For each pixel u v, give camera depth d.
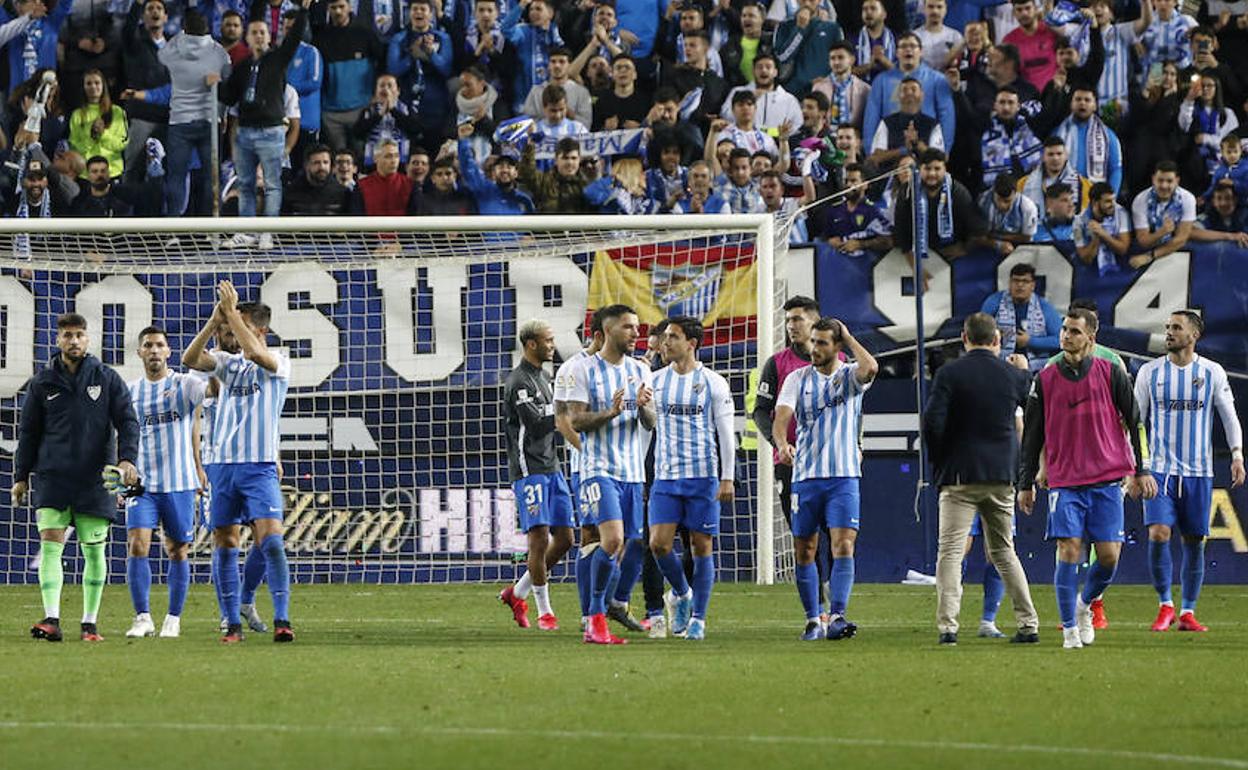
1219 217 52.50
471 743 18.53
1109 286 50.28
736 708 21.52
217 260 54.06
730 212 55.12
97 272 51.78
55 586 32.50
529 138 57.12
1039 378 30.91
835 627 32.34
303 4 60.91
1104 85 56.81
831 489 32.34
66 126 59.38
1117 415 30.67
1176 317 36.88
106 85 58.88
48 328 51.69
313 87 59.75
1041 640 32.53
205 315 52.28
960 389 30.61
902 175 50.72
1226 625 37.06
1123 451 30.58
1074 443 30.47
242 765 17.09
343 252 53.81
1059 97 55.41
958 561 31.09
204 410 36.47
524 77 60.34
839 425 32.38
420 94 60.56
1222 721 20.47
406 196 56.53
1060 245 50.34
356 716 20.75
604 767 16.98
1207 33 56.53
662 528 32.84
